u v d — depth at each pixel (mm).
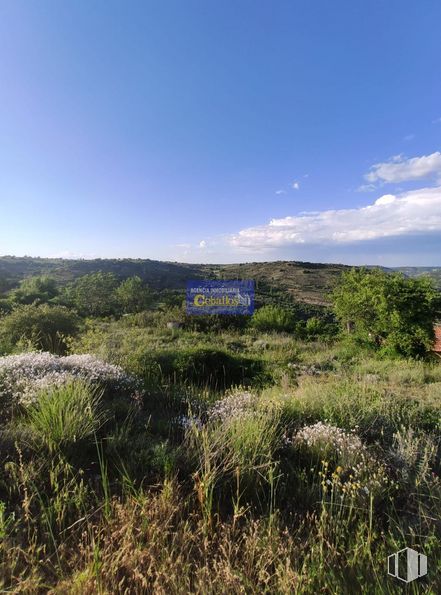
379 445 3271
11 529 1824
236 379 8492
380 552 1874
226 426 3166
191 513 2086
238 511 2066
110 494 2256
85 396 3406
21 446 2574
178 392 5367
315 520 2037
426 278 12836
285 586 1537
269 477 2422
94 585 1528
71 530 1918
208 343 13562
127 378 5070
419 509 2193
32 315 9508
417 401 5109
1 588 1533
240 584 1571
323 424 3855
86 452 2746
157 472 2547
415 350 12047
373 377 7332
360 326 13836
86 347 8008
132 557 1655
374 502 2340
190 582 1655
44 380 3857
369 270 15000
